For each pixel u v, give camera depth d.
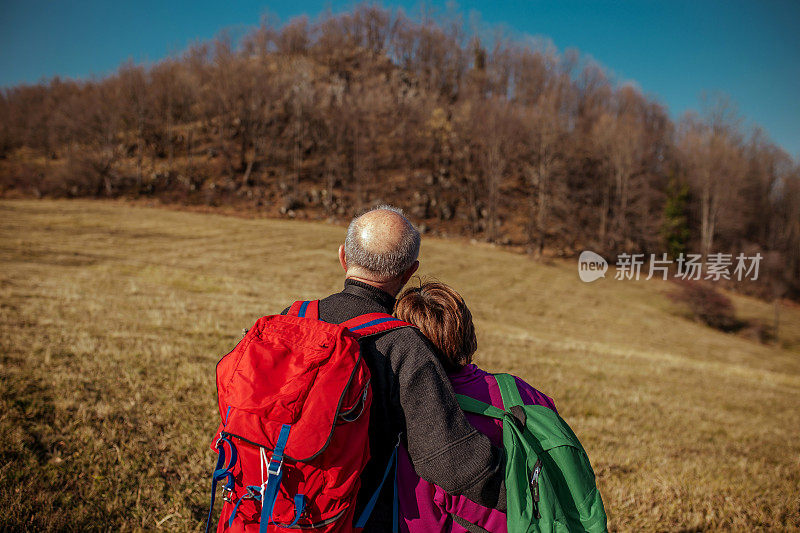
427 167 86.00
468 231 71.50
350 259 1.60
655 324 36.94
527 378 9.50
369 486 1.40
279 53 131.88
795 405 11.88
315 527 1.21
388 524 1.40
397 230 1.56
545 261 56.44
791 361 34.09
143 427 4.21
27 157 86.19
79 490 3.14
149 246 38.78
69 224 45.38
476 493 1.24
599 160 76.06
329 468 1.22
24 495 2.94
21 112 99.44
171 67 103.44
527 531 1.26
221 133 89.62
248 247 43.22
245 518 1.26
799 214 60.97
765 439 7.73
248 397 1.22
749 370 19.08
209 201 72.38
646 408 8.55
